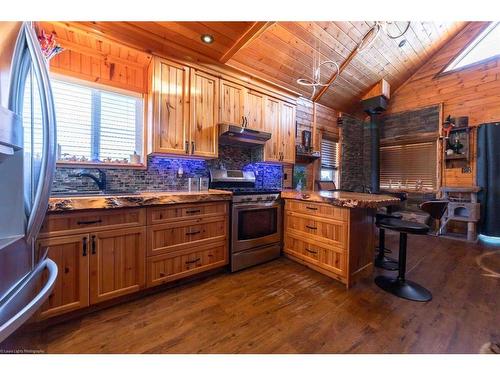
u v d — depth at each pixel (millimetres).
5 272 716
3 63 712
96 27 1906
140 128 2494
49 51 1675
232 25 2256
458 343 1433
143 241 1872
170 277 2031
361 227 2281
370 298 1973
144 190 2457
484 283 2266
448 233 4234
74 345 1387
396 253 3180
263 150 3186
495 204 3799
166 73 2283
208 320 1650
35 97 881
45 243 1455
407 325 1610
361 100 4746
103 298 1695
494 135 3797
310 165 4301
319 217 2418
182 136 2389
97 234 1655
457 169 4242
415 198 4691
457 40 4191
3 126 671
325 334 1516
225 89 2725
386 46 3623
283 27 2744
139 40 2123
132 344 1404
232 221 2426
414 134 4730
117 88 2326
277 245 2848
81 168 2111
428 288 2160
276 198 2822
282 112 3371
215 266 2334
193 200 2109
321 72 3676
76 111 2146
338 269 2221
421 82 4656
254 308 1810
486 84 3938
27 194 878
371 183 4809
